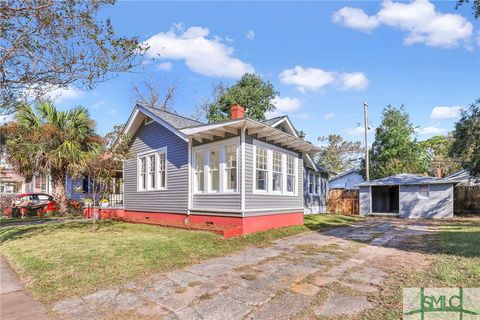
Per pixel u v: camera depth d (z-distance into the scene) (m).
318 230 11.27
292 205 11.95
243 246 7.73
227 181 10.05
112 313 3.73
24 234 9.40
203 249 7.07
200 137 10.48
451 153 17.03
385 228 12.08
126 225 11.28
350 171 31.53
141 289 4.54
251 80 27.23
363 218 17.67
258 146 10.09
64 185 16.50
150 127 13.08
